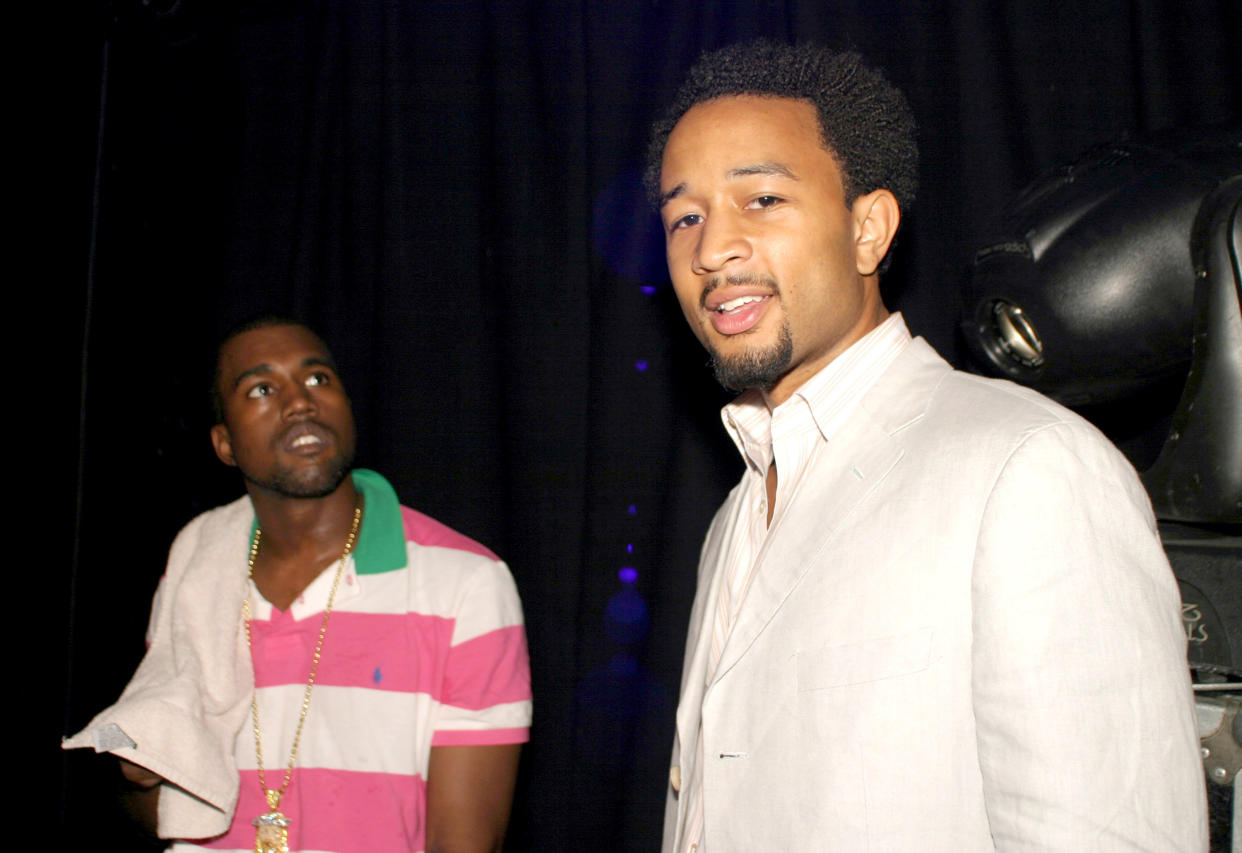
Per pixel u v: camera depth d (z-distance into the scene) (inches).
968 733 28.9
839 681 30.7
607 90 71.4
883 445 33.9
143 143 83.3
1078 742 25.7
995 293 38.4
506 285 75.0
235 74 84.5
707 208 35.6
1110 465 28.8
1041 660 26.6
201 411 83.0
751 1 67.4
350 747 49.4
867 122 36.9
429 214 76.8
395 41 77.7
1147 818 25.0
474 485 74.6
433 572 53.0
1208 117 58.6
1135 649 26.1
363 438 78.3
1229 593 32.9
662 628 65.9
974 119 62.9
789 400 37.4
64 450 79.5
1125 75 61.3
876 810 29.1
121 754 45.7
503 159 75.4
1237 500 32.2
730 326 34.7
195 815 47.6
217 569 53.2
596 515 69.1
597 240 72.6
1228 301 32.2
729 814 32.5
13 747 76.8
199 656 50.4
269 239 82.9
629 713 68.0
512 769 50.8
